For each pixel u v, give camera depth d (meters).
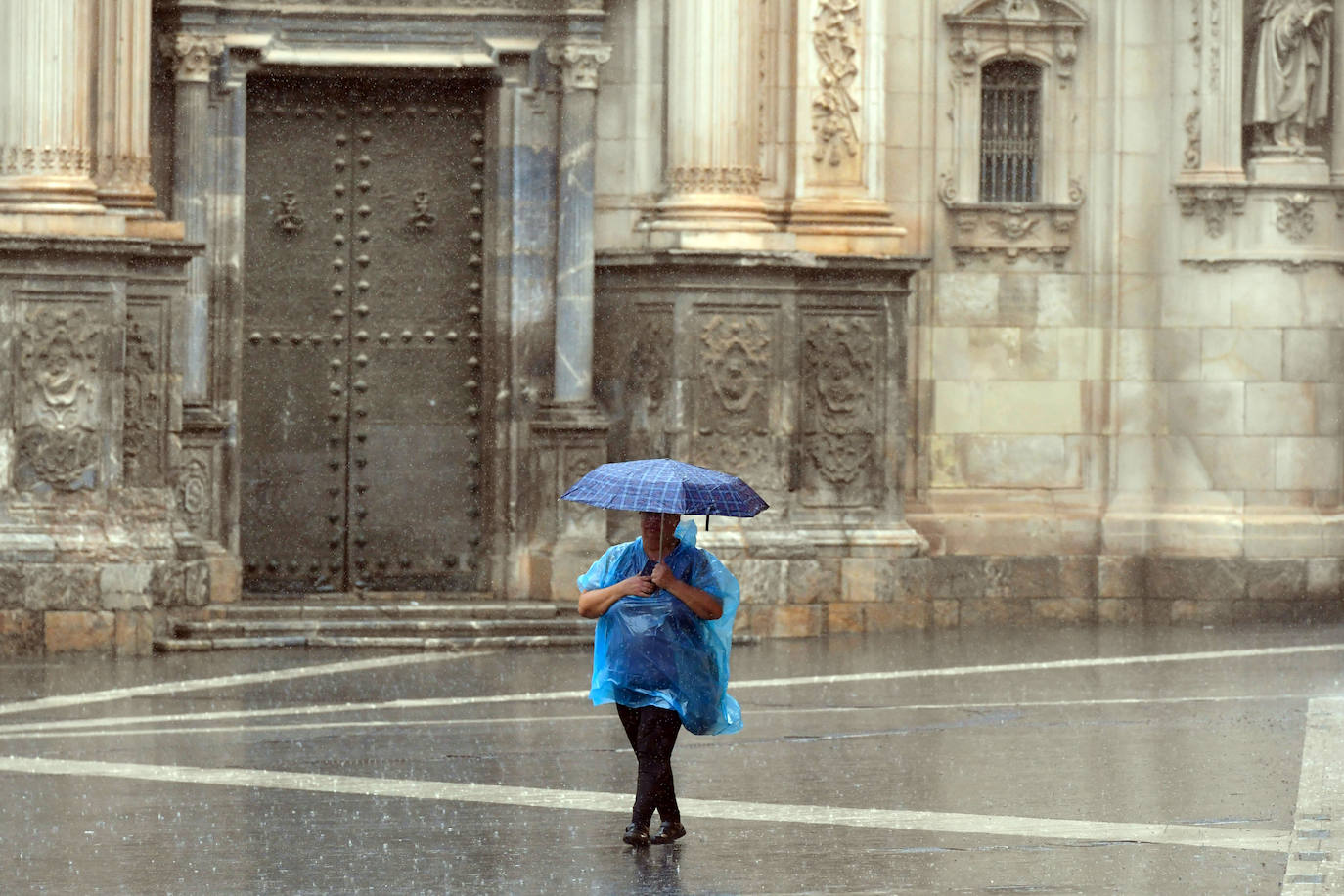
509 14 30.64
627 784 17.06
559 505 30.45
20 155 27.44
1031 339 32.66
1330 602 32.47
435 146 31.30
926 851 14.02
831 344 30.77
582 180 30.58
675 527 14.26
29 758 18.52
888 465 31.11
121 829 14.98
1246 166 32.44
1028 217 32.56
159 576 27.97
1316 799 16.08
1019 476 32.72
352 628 28.58
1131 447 32.75
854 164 31.02
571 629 28.94
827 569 30.53
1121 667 26.08
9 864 13.66
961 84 32.44
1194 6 32.22
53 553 26.97
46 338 27.19
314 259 31.19
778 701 22.70
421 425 31.42
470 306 31.39
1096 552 32.66
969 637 30.05
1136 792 16.50
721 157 29.98
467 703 22.56
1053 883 12.91
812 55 30.88
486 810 15.76
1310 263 32.22
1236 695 23.03
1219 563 32.22
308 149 31.16
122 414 27.62
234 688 23.89
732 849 14.10
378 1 30.47
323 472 31.28
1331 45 32.34
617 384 30.53
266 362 31.11
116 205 28.55
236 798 16.33
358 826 15.08
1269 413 32.28
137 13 28.69
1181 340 32.50
